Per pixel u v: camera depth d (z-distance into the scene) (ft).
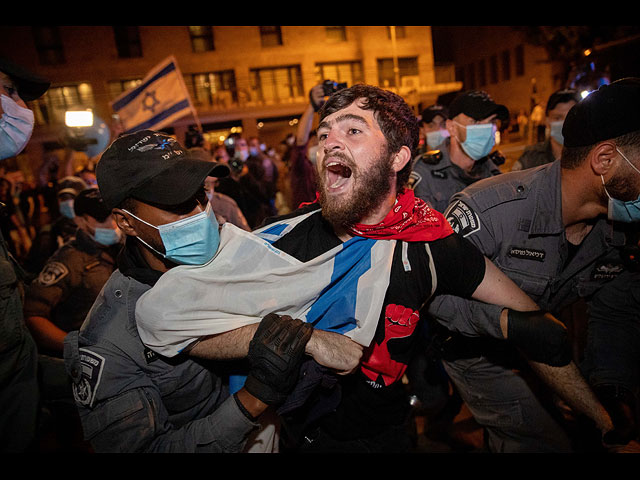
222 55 77.97
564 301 6.17
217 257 4.33
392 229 4.52
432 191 9.63
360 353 4.15
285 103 81.10
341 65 82.38
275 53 79.71
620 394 5.41
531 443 5.74
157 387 4.11
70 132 16.55
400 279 4.64
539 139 58.39
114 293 4.12
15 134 4.96
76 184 12.53
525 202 5.29
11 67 4.91
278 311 4.37
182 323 3.91
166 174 3.88
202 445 3.87
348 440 5.17
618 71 48.73
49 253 12.46
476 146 9.23
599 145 4.66
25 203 30.60
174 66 17.98
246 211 14.83
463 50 118.62
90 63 72.28
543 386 7.35
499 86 103.45
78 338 4.07
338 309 4.53
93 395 3.85
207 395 4.44
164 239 4.00
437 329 6.20
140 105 18.39
